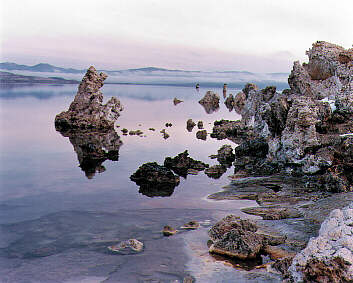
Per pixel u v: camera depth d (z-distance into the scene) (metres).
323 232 14.45
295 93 40.22
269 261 15.55
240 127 58.88
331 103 34.56
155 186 29.41
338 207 20.61
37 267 15.34
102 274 14.68
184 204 24.39
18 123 65.38
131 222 20.91
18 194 26.62
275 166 33.34
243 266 15.19
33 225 20.44
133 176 32.06
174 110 100.31
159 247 17.31
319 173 28.53
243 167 36.31
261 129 49.50
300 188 26.56
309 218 19.89
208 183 30.38
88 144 46.06
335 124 31.73
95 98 63.12
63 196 26.34
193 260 15.86
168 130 62.94
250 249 15.83
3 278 14.40
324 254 12.97
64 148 44.78
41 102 110.50
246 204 23.97
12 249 17.20
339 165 25.80
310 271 12.81
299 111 30.72
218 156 41.84
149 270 14.95
